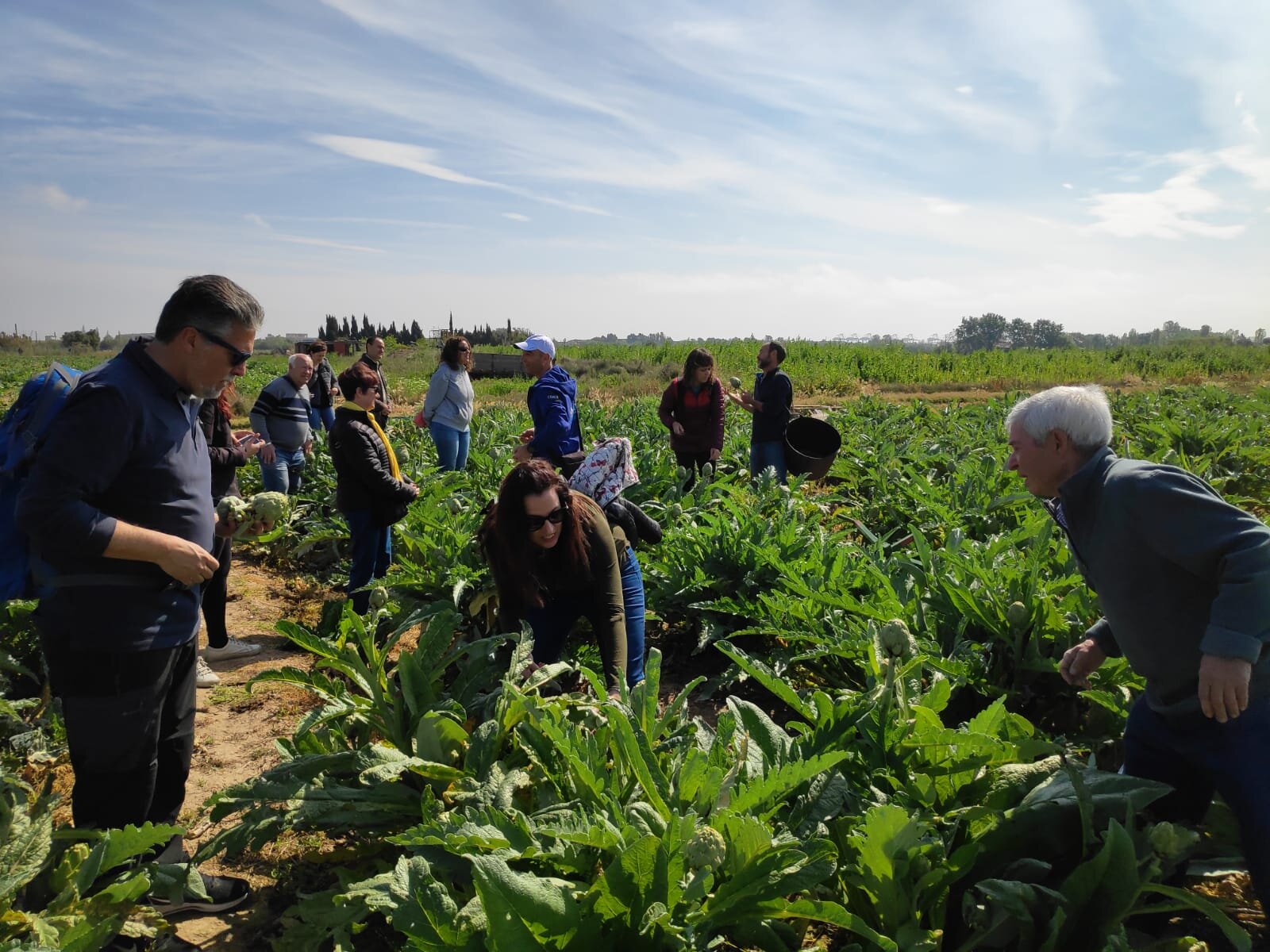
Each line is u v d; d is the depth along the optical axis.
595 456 4.41
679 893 2.19
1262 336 71.38
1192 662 2.54
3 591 2.79
